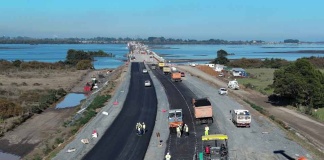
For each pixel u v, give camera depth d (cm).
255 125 5497
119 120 6025
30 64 16825
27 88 10519
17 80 12262
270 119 6047
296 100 7762
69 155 4253
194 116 5838
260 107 7106
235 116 5406
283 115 6944
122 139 4891
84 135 5122
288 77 7744
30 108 7444
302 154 4122
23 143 5366
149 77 11912
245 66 17875
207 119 5534
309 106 7575
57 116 7100
